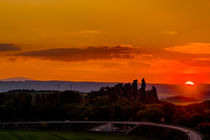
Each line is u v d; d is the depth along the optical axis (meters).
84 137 187.75
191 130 161.75
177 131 166.25
